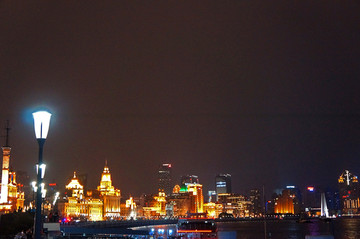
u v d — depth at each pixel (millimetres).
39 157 21109
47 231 55812
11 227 75000
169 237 106125
